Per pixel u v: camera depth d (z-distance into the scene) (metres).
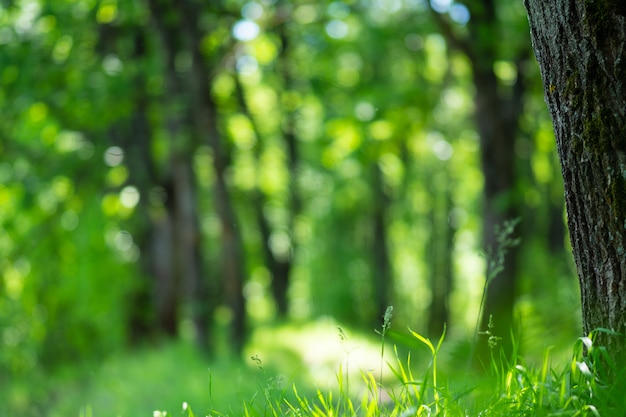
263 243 33.56
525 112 16.25
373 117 15.10
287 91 18.44
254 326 30.64
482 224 13.32
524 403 3.27
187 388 11.26
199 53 16.08
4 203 18.80
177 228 19.69
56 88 15.20
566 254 18.89
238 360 15.46
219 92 18.25
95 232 18.92
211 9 15.95
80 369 18.97
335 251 35.88
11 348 19.48
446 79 17.84
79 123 15.47
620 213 3.27
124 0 15.07
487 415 3.34
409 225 35.69
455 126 22.27
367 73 18.28
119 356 18.77
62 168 17.42
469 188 32.31
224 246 17.56
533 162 18.78
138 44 16.69
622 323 3.29
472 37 12.91
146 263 20.98
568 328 8.27
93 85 14.98
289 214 33.03
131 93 15.31
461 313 37.38
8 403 16.55
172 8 15.59
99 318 20.41
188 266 18.81
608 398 3.10
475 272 36.47
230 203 17.55
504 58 13.30
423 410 3.46
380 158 16.38
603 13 3.25
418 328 39.53
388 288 36.41
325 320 28.94
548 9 3.42
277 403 3.74
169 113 15.67
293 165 26.28
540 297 11.85
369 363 14.73
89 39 16.08
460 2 12.52
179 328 21.11
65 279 19.83
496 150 13.34
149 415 9.54
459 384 4.30
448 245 34.59
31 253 19.42
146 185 18.91
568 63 3.37
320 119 16.06
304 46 18.34
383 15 17.08
